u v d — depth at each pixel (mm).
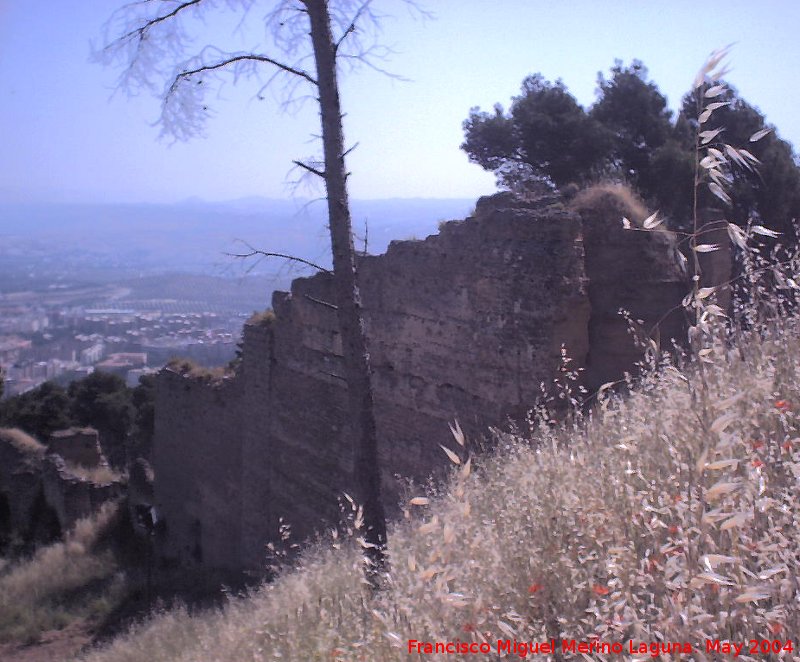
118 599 16625
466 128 22469
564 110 20812
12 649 14617
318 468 14516
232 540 17781
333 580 7172
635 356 9680
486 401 10133
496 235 10000
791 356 5195
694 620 3092
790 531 3391
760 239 14938
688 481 3584
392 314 12148
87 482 24281
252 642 7277
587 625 3814
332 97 7109
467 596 4203
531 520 4789
